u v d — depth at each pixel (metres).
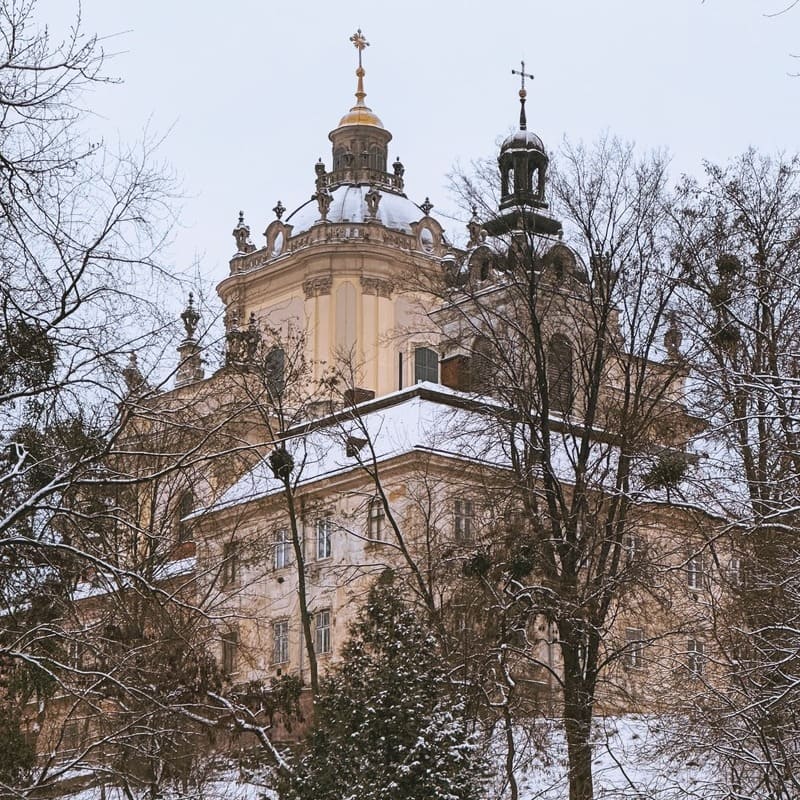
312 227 129.75
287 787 44.56
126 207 38.62
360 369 125.31
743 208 60.47
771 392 42.75
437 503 72.50
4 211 36.22
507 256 65.25
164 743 50.59
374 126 139.12
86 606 52.78
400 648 44.59
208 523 76.00
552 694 63.09
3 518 40.00
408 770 41.97
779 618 48.06
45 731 57.69
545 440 61.28
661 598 58.06
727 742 48.47
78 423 40.38
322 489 93.25
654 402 60.38
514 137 80.44
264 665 92.38
